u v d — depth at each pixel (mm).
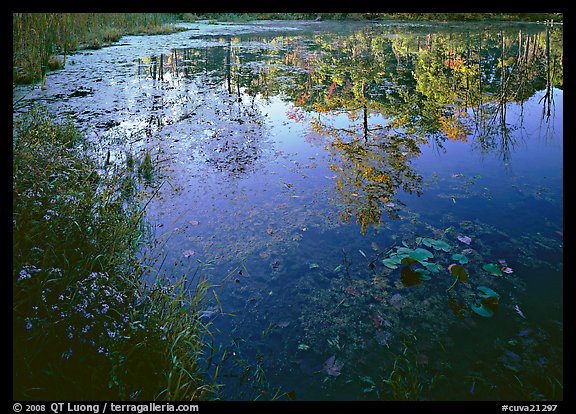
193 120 5988
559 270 2672
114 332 1779
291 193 3822
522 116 6273
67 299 1854
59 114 5734
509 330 2188
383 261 2736
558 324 2213
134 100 6918
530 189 3832
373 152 4855
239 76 9469
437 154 4781
